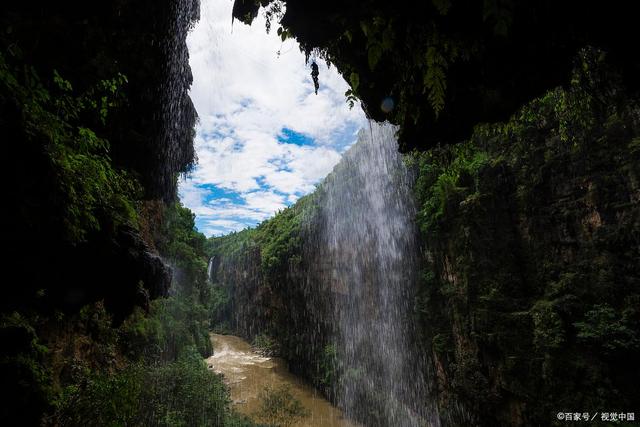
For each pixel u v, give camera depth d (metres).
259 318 63.16
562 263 15.12
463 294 18.45
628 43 3.23
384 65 4.49
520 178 16.91
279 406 28.56
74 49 5.38
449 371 19.94
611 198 13.30
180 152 9.58
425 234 23.22
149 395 12.95
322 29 4.03
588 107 6.20
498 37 3.39
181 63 7.85
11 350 3.78
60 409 5.31
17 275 3.77
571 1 3.04
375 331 31.66
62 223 3.85
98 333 8.99
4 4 4.45
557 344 13.58
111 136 6.94
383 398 26.67
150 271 5.50
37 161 3.47
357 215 37.53
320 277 44.81
